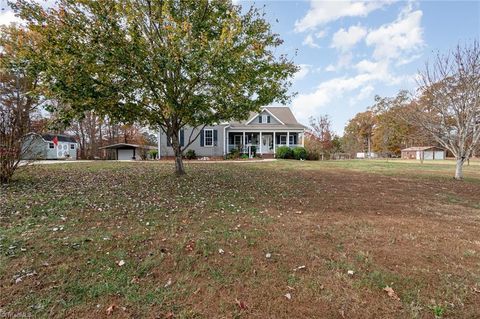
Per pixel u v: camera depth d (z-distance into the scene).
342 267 3.12
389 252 3.58
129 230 4.09
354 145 47.69
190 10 7.68
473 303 2.49
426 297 2.57
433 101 11.75
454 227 4.77
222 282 2.77
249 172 11.82
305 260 3.29
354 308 2.40
